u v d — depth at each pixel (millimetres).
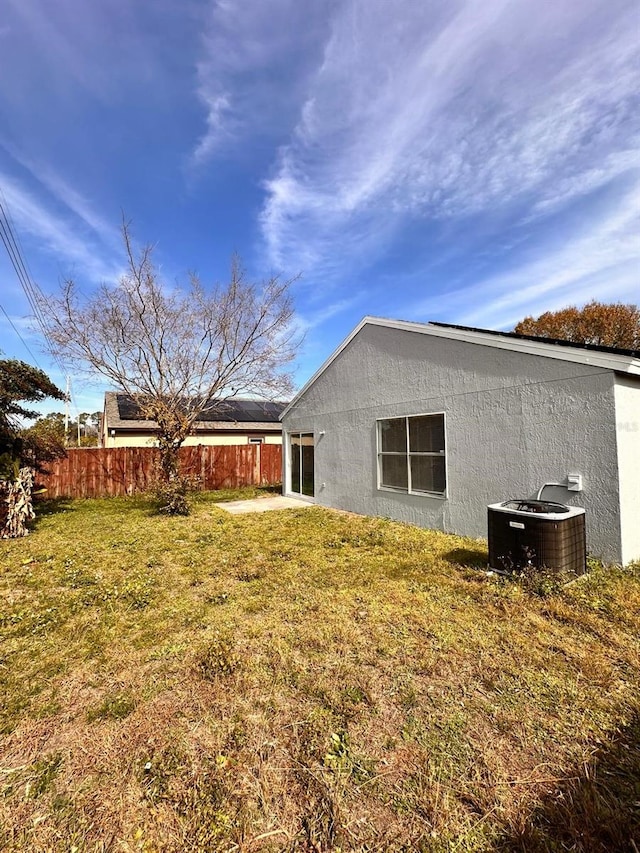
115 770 2141
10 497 7777
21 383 8445
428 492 7625
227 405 21969
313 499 11672
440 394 7293
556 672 2885
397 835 1746
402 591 4500
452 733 2332
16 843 1758
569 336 22406
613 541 4883
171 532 7969
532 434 5758
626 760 2105
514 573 4582
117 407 18859
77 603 4430
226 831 1790
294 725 2449
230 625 3824
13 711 2639
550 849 1661
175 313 12766
